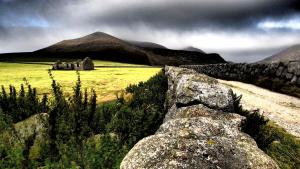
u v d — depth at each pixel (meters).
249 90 21.98
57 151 9.60
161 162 5.45
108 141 9.86
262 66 24.42
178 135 6.59
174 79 14.70
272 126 13.09
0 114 13.20
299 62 21.02
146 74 47.25
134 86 20.41
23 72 54.78
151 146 5.87
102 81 34.88
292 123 14.59
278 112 16.28
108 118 12.71
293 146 11.38
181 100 10.22
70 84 32.19
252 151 6.05
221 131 7.34
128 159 5.93
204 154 5.55
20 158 9.30
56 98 12.79
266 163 5.77
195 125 7.44
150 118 11.04
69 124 10.62
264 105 17.44
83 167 8.55
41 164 9.33
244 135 7.37
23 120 12.45
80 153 9.03
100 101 18.45
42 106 13.30
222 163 5.48
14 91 15.12
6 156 9.80
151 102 14.92
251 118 11.19
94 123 11.45
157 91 17.05
